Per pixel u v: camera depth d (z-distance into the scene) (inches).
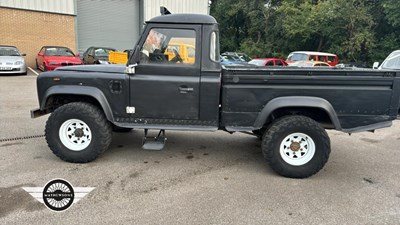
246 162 167.2
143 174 146.0
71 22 682.2
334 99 140.0
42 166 150.2
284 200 124.2
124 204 117.3
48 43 657.6
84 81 149.0
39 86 153.0
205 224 105.3
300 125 140.7
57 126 150.6
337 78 138.0
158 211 113.0
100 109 155.7
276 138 142.6
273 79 139.9
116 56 470.0
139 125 150.3
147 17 775.7
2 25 596.4
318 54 679.1
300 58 682.8
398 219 112.0
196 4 838.5
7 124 227.5
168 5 795.4
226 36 1296.8
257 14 1149.1
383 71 136.6
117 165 155.8
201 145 194.9
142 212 112.0
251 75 140.5
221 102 146.6
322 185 139.9
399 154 187.6
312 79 138.6
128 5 767.1
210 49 143.0
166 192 128.3
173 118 149.3
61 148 152.1
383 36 836.0
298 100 139.4
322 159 142.6
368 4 842.8
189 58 144.6
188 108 147.3
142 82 145.8
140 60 146.1
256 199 124.3
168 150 182.9
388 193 133.3
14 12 606.2
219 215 111.3
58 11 659.4
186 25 142.7
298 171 143.9
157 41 145.2
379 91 138.6
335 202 123.8
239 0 1229.1
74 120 150.9
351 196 129.5
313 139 141.8
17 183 131.3
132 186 132.7
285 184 139.8
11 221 104.0
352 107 140.3
